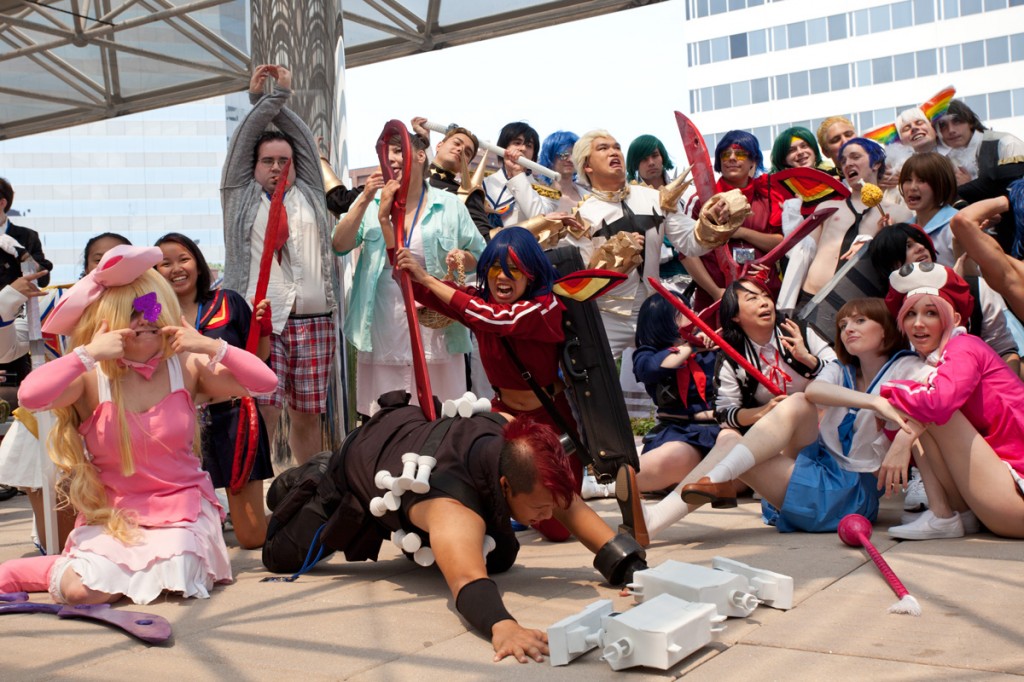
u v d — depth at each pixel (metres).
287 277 5.23
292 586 3.71
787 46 62.06
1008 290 4.50
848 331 4.38
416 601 3.41
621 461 4.15
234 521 4.52
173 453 3.75
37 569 3.63
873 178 5.98
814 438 4.30
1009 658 2.52
